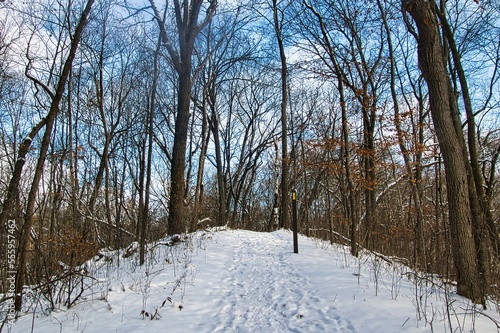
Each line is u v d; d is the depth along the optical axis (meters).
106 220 15.80
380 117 12.70
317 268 8.63
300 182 30.89
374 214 14.59
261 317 5.70
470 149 9.20
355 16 15.05
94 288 7.44
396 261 11.31
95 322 5.45
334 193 22.66
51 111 6.88
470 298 6.50
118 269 9.17
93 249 8.45
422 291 6.80
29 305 6.54
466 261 6.62
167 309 5.98
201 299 6.65
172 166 14.45
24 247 6.35
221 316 5.80
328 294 6.50
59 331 5.11
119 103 19.50
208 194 36.50
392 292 6.36
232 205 37.72
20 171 6.64
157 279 7.73
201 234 13.81
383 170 15.19
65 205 14.38
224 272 8.88
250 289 7.38
